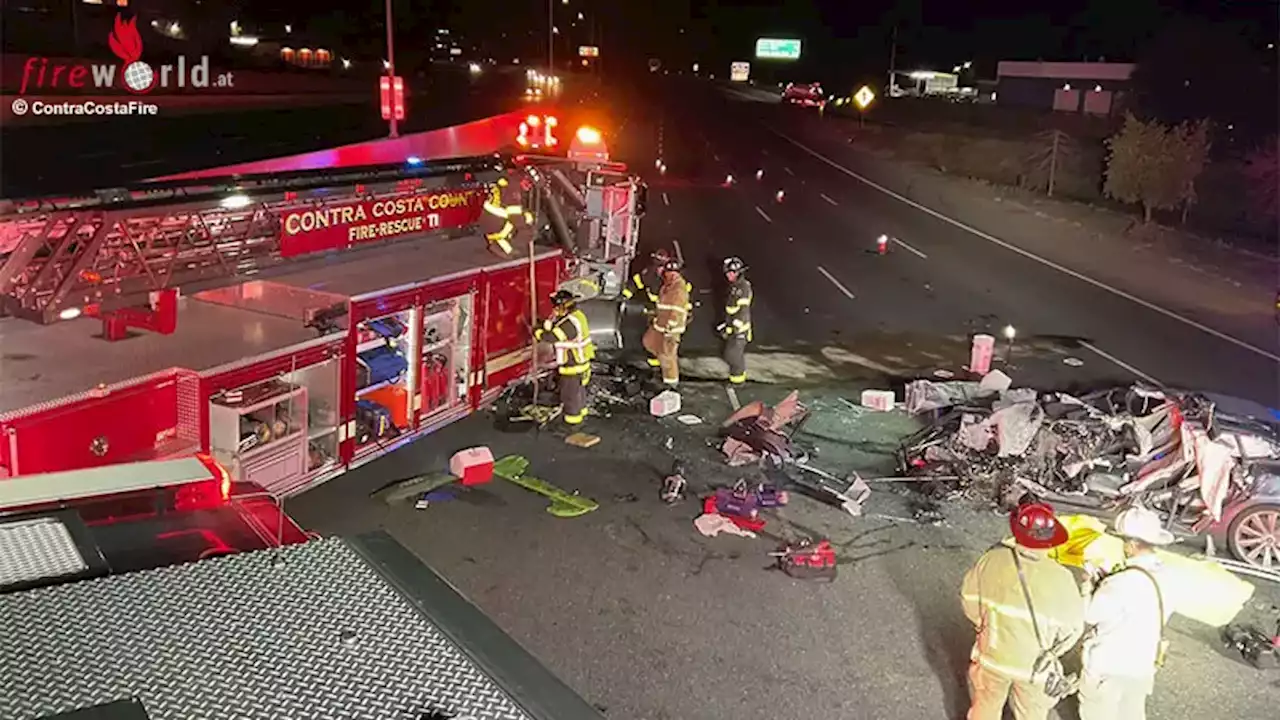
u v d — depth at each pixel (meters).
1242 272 22.14
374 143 20.17
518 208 10.84
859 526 8.57
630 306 16.11
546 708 1.51
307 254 9.11
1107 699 5.12
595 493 8.96
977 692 5.14
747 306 12.41
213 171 16.38
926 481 9.32
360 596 1.78
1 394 5.81
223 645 1.58
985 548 8.25
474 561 7.58
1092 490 8.84
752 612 7.04
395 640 1.65
